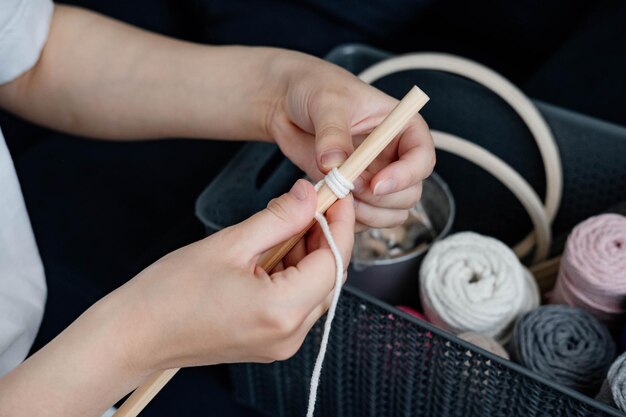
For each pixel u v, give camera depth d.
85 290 0.85
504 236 0.79
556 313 0.60
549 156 0.68
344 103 0.49
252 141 0.67
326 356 0.60
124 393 0.41
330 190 0.42
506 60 0.96
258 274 0.39
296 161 0.56
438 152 0.77
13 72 0.60
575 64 0.78
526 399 0.50
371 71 0.72
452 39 0.98
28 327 0.55
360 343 0.57
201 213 0.62
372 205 0.50
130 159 1.00
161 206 0.95
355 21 0.93
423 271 0.64
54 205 0.95
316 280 0.38
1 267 0.53
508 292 0.61
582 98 0.77
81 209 0.95
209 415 0.77
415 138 0.48
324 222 0.40
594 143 0.69
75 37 0.62
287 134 0.56
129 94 0.61
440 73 0.74
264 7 0.96
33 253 0.56
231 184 0.66
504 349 0.61
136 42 0.62
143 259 0.90
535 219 0.68
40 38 0.60
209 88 0.59
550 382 0.47
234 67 0.58
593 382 0.58
